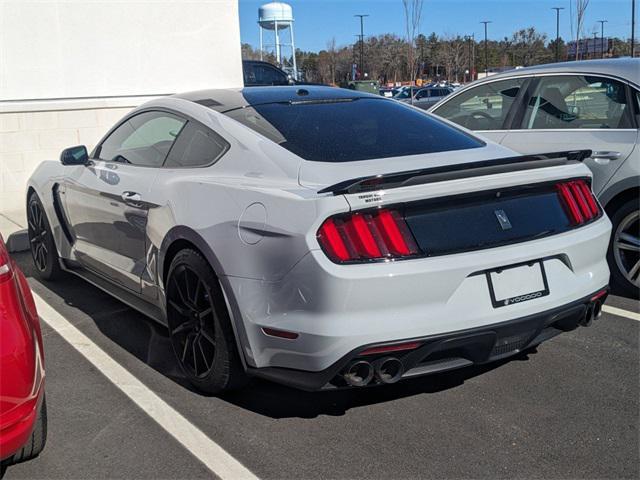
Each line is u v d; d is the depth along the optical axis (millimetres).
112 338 4277
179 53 9945
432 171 2936
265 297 2973
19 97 8641
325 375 2840
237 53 10531
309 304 2811
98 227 4434
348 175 3111
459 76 59281
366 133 3625
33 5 8609
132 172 4078
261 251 2965
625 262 4879
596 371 3701
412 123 3875
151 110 4266
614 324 4391
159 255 3633
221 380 3287
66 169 4918
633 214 4746
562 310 3148
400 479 2748
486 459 2877
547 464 2836
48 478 2781
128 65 9492
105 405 3389
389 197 2814
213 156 3586
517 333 3051
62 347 4137
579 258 3246
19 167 8656
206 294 3299
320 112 3818
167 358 3963
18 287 2648
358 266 2760
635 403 3338
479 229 2990
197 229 3279
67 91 9008
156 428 3164
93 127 9156
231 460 2896
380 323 2777
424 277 2807
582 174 3387
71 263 5082
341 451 2951
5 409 2375
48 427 3180
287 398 3447
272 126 3598
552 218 3219
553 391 3473
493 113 5660
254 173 3299
